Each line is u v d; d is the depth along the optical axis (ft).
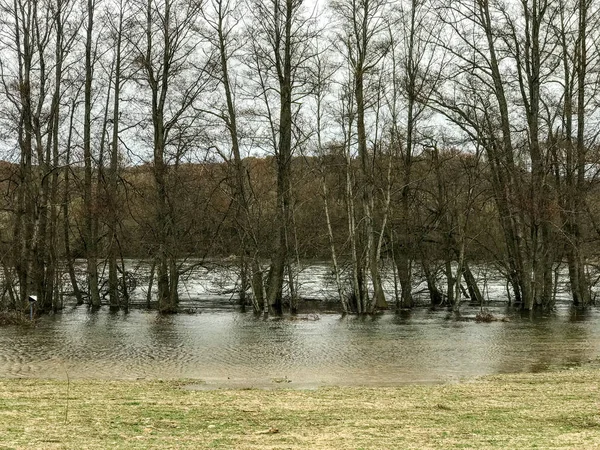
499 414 39.99
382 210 121.49
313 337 85.97
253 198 128.98
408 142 120.57
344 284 127.03
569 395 46.83
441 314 114.62
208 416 38.99
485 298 139.33
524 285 117.80
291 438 33.22
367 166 117.70
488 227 132.05
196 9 116.78
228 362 66.74
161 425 36.35
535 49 114.32
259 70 117.39
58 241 128.06
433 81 115.03
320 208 128.67
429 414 40.01
